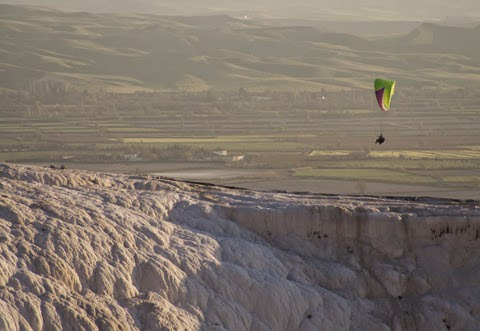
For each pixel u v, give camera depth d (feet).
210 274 199.41
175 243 207.00
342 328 206.59
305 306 205.87
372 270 223.92
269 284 203.92
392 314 215.92
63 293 170.81
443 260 224.33
